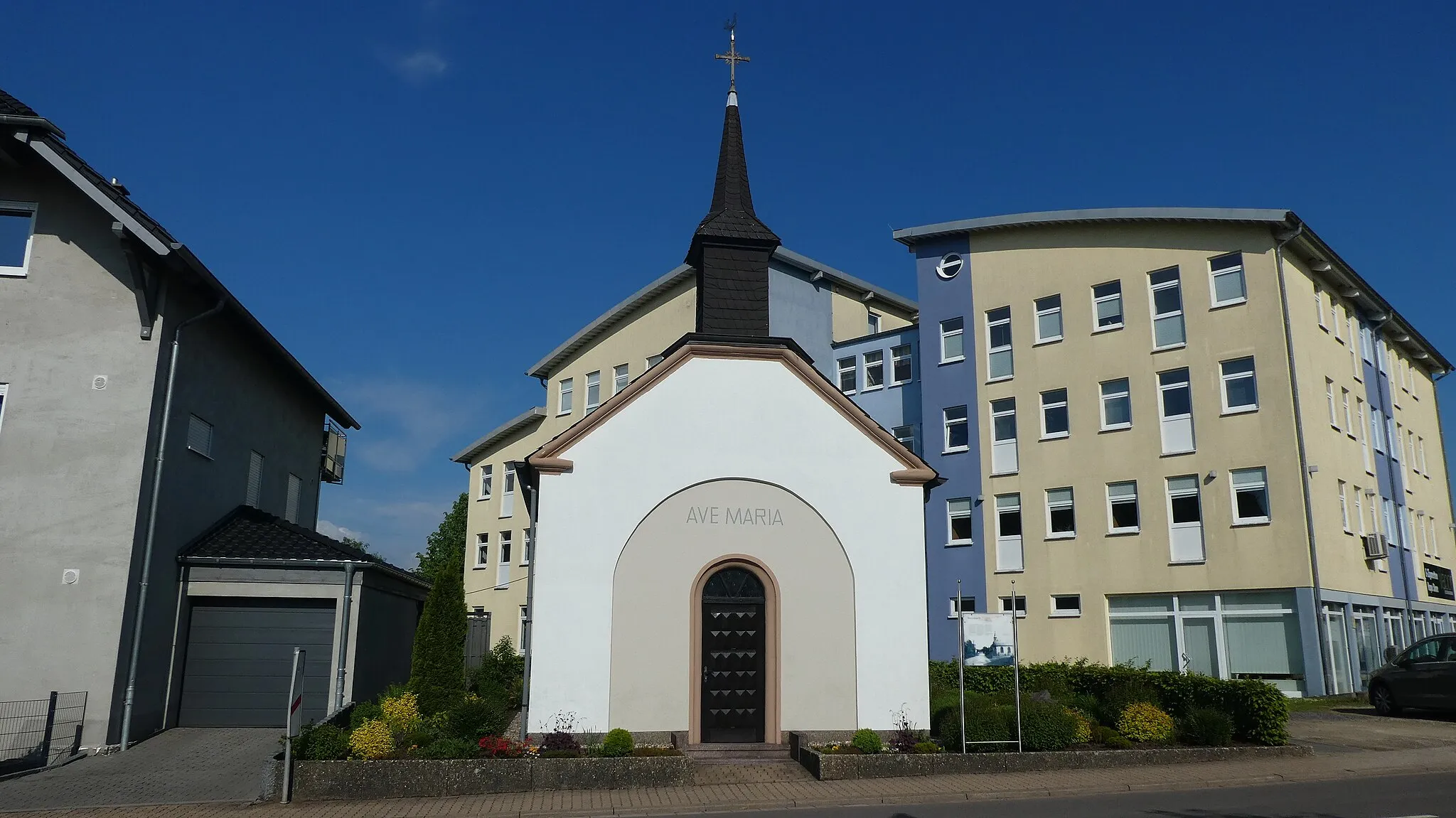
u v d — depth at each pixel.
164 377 17.14
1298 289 27.19
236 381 20.72
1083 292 29.81
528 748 14.31
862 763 14.27
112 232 17.03
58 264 16.88
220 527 19.61
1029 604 29.28
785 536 16.72
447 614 19.42
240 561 18.08
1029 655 29.02
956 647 30.44
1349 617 25.86
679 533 16.36
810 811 12.17
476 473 49.28
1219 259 27.44
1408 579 30.91
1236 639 25.59
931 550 31.69
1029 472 29.94
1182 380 27.59
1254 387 26.22
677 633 15.99
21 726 15.51
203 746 16.30
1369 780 14.06
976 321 31.86
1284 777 14.16
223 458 20.16
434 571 67.44
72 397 16.50
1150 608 27.19
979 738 15.30
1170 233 28.34
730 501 16.67
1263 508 25.66
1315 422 26.34
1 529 15.95
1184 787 13.49
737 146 19.36
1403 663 21.48
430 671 18.98
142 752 15.84
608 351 42.09
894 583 16.80
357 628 18.50
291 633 18.50
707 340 17.02
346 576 18.44
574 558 15.88
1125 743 15.74
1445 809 11.70
